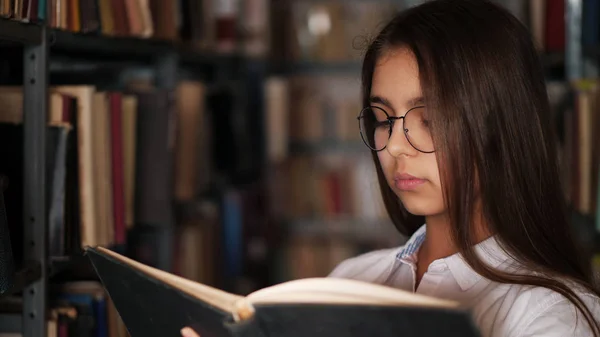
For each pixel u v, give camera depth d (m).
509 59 1.06
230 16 3.27
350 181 3.82
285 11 3.81
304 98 3.82
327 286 0.82
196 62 3.10
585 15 2.37
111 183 1.63
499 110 1.04
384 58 1.09
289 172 3.82
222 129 3.08
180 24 2.34
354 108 3.80
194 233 2.73
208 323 0.87
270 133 3.64
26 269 1.32
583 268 1.13
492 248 1.07
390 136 1.08
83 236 1.51
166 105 1.97
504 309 1.04
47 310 1.41
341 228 3.96
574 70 2.50
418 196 1.09
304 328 0.80
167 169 1.98
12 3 1.24
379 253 1.40
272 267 3.79
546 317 0.99
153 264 2.30
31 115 1.39
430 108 1.03
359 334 0.78
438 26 1.06
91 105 1.50
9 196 1.40
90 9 1.55
